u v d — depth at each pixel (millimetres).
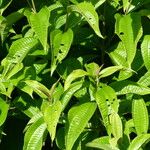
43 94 842
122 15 899
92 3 898
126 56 882
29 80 851
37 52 899
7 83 883
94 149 884
